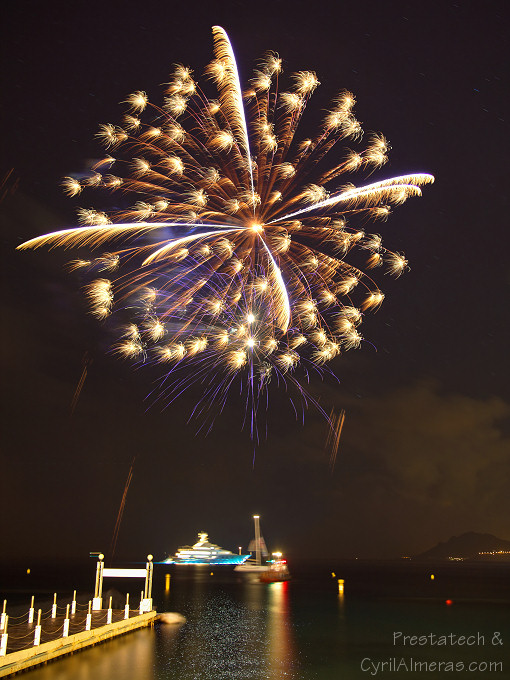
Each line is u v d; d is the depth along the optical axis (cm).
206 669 3322
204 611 6450
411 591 10406
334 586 11638
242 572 17162
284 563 13700
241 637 4556
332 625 5441
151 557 4700
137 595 8900
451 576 18238
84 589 10525
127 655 3456
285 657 3775
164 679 2958
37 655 2972
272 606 7156
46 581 13300
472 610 6938
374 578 16050
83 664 3120
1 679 2720
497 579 16075
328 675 3325
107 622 3869
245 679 3170
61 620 3906
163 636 4122
